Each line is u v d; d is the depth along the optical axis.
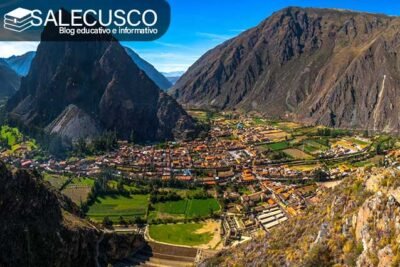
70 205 116.44
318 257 53.03
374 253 45.50
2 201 83.19
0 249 77.94
